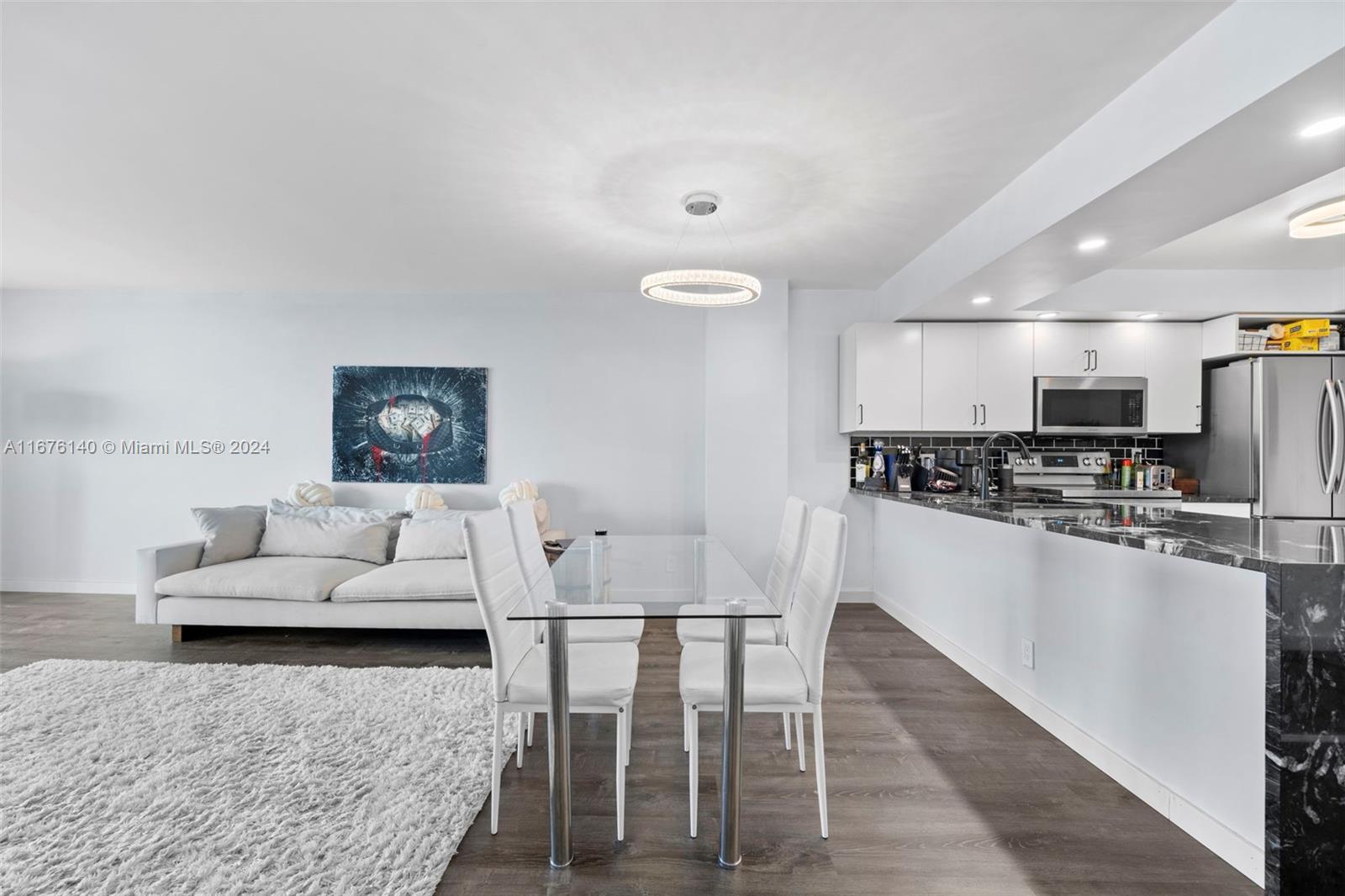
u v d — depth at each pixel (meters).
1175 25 1.77
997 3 1.68
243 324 4.95
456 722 2.65
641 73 2.01
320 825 1.91
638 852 1.85
